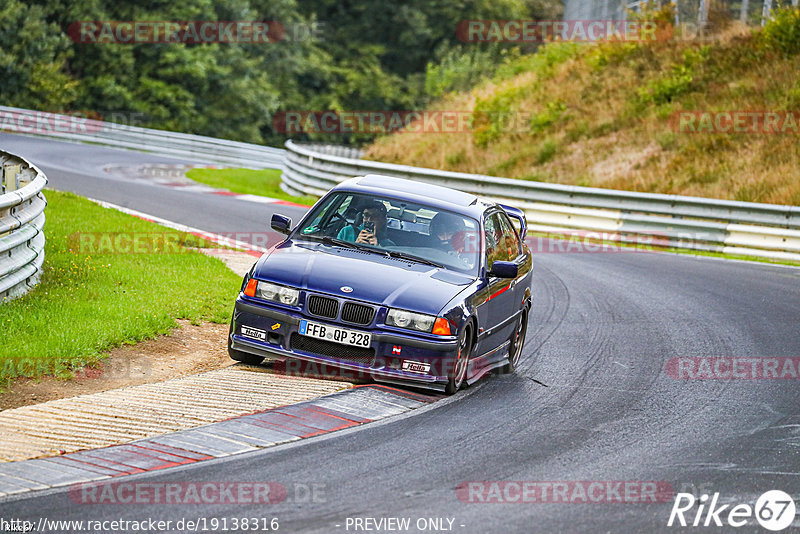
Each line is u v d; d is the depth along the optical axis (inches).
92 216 2208.4
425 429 993.5
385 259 1195.9
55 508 711.7
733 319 1791.3
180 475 802.8
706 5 4761.3
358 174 3491.6
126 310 1334.9
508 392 1194.0
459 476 853.8
